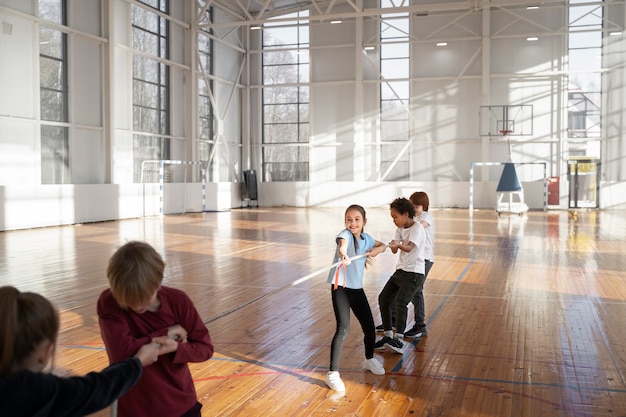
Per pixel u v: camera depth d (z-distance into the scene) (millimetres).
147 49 18062
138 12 17578
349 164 23188
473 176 22203
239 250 10328
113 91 16203
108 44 15945
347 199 23172
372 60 22672
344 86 22984
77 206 15023
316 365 4047
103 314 1842
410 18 22250
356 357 4242
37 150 13977
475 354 4320
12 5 13258
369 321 3750
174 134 19344
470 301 6211
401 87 22531
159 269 1765
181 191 19516
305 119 23469
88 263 8641
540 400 3410
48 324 1341
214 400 3398
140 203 17500
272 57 23656
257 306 5895
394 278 4383
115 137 16484
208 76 21156
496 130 21906
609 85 21062
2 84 13055
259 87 23688
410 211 4293
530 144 21797
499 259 9367
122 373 1539
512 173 20000
